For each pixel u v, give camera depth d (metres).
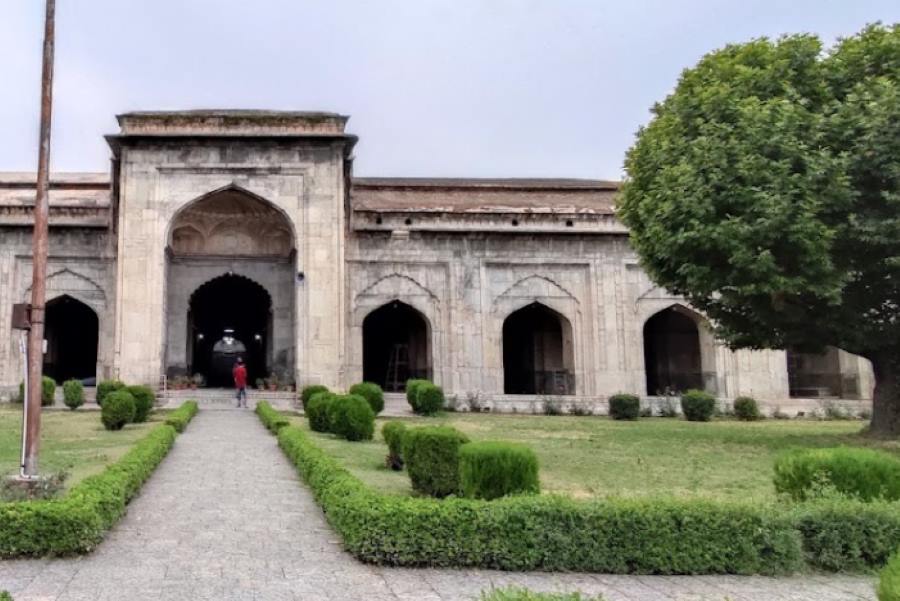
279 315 20.33
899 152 9.58
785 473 5.91
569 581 4.50
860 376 20.94
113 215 19.23
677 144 11.46
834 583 4.61
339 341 18.52
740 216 10.32
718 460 9.39
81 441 10.29
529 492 5.65
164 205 18.56
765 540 4.80
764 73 10.91
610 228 20.84
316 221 18.89
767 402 18.78
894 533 4.91
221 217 20.30
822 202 9.76
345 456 9.16
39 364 6.18
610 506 4.84
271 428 11.92
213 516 6.05
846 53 10.74
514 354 24.08
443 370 19.88
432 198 22.64
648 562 4.71
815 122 10.08
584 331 20.53
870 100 9.84
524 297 20.55
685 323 23.36
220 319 25.11
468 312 20.20
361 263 19.95
